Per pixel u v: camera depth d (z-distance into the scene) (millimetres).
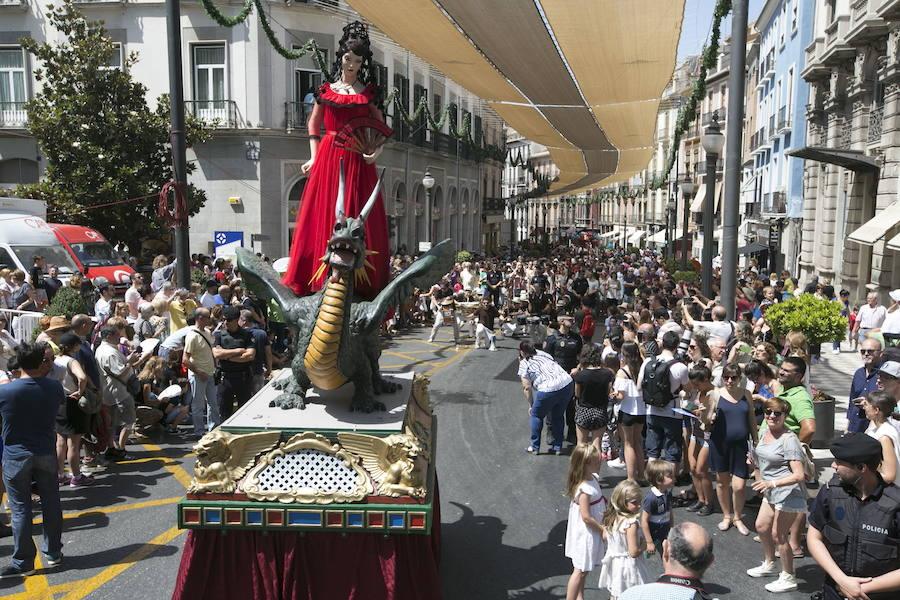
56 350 7934
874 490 3852
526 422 10680
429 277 4945
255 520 4273
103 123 21031
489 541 6598
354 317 4723
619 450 9039
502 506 7457
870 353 7656
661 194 65000
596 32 9875
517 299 21016
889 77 17672
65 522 6836
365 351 4988
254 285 5234
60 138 20766
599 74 12367
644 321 11883
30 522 5781
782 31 33719
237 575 4402
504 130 54688
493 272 23953
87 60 20891
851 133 22188
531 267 25781
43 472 5820
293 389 4906
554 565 6133
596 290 22594
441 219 38750
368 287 5293
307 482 4336
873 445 3816
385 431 4375
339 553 4367
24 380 5691
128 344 10039
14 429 5691
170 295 11688
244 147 25078
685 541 3438
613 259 39594
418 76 33656
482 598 5547
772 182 36219
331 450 4352
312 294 5297
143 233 21891
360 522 4250
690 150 55906
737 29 9531
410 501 4262
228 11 24359
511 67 12344
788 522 5719
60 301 10633
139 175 21562
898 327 13117
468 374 14234
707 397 7172
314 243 5246
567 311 15555
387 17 9867
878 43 19594
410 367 14914
